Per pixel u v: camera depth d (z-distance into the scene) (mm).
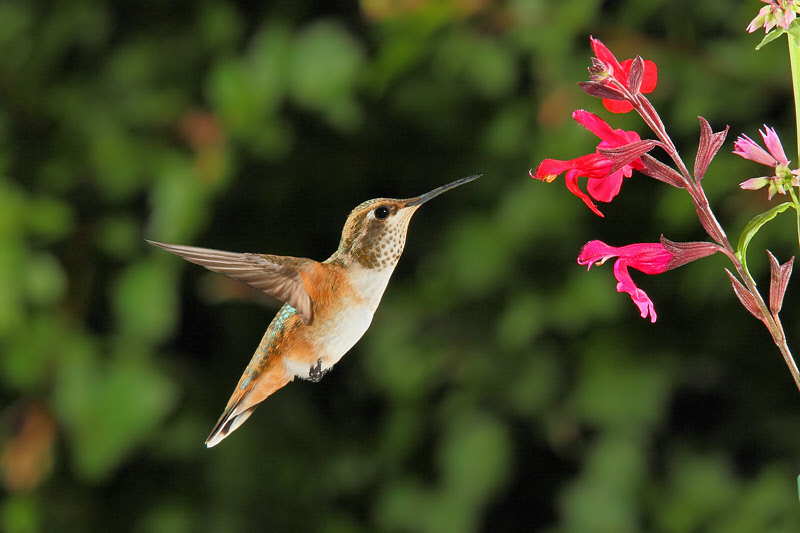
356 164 2086
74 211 2064
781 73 2018
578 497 2051
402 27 2020
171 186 2041
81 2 2082
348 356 2094
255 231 2100
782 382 2062
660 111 2037
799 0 1819
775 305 1814
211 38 2072
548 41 2027
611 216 2053
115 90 2078
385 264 1896
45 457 2049
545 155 2029
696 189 1818
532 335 2062
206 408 2086
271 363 1901
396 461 2076
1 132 2070
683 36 2031
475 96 2062
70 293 2057
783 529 2039
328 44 2035
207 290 2072
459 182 1900
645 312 1827
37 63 2078
